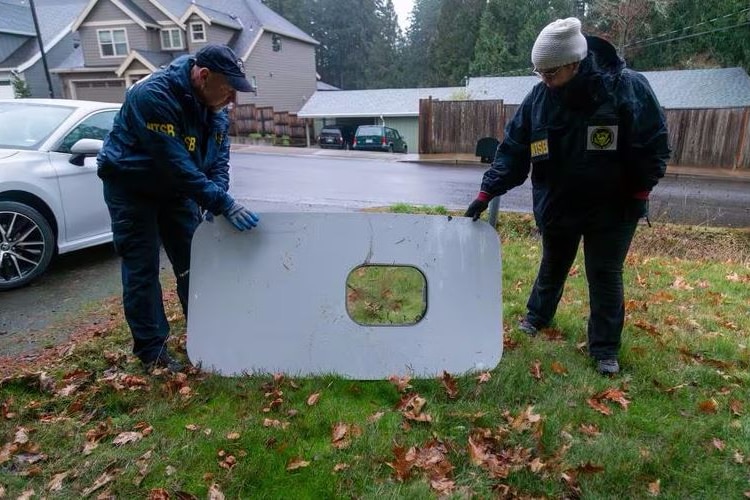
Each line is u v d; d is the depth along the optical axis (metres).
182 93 2.07
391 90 27.17
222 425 2.04
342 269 2.41
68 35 24.67
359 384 2.35
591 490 1.73
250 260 2.38
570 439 1.97
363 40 53.94
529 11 33.19
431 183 9.94
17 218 3.62
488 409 2.17
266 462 1.83
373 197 8.12
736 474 1.82
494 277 2.48
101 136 4.29
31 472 1.79
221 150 2.55
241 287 2.38
